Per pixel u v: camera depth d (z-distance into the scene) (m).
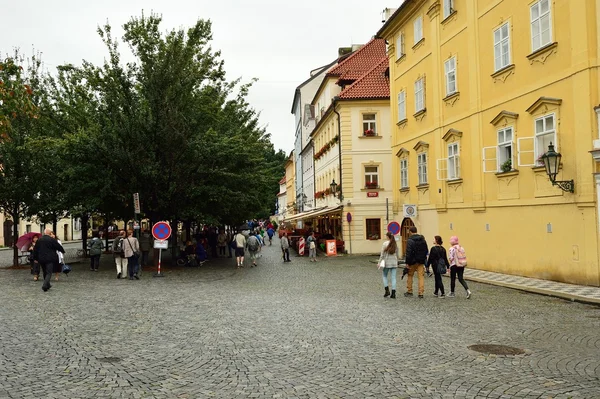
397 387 6.83
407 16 29.05
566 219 17.11
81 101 27.73
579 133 16.38
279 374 7.45
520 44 19.33
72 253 41.72
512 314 12.31
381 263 15.20
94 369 7.68
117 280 20.50
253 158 26.94
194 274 23.17
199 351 8.80
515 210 19.78
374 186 37.50
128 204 26.08
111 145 23.59
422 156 27.69
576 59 16.50
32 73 28.42
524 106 19.14
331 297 15.41
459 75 23.66
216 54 27.06
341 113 38.03
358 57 45.41
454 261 15.08
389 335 10.05
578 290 15.34
